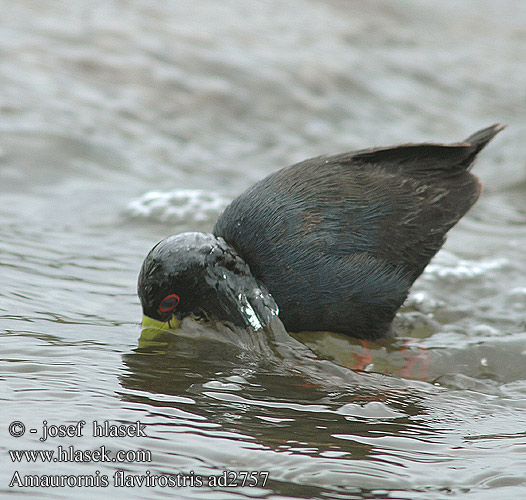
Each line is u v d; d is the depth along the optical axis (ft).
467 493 23.36
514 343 38.34
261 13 92.22
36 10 77.51
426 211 37.22
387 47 94.07
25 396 27.35
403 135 75.10
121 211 52.80
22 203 53.06
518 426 28.71
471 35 104.47
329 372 33.73
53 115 64.28
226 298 35.58
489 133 39.55
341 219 35.96
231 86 74.84
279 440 26.02
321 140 71.77
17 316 35.19
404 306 42.63
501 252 50.47
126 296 39.70
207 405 28.40
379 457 25.32
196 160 64.90
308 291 35.76
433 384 33.73
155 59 75.15
